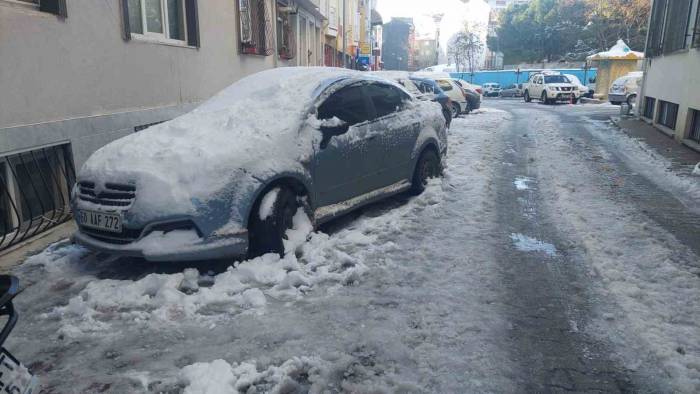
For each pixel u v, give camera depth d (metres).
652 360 3.15
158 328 3.55
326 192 5.21
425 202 6.56
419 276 4.36
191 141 4.56
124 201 4.27
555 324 3.58
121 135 7.23
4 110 5.24
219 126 4.84
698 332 3.44
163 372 3.06
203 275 4.38
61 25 6.05
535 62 67.88
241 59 12.32
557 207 6.53
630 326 3.53
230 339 3.40
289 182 4.79
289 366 3.04
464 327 3.53
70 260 4.80
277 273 4.27
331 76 5.80
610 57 32.97
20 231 5.54
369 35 54.19
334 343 3.33
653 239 5.22
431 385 2.90
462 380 2.95
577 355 3.21
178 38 9.62
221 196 4.23
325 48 27.83
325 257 4.70
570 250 5.02
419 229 5.59
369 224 5.67
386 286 4.17
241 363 3.11
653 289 4.09
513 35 70.50
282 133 4.78
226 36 11.37
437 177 7.43
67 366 3.14
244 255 4.42
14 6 5.53
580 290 4.12
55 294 4.16
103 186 4.36
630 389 2.88
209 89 10.53
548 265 4.63
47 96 5.85
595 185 7.82
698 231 5.59
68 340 3.44
